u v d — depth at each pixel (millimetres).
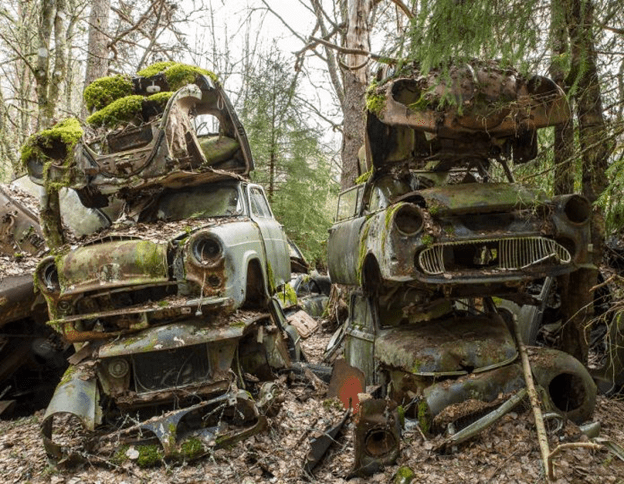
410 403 4434
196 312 4555
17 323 6277
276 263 6688
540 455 3703
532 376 4203
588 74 4344
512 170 5527
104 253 4691
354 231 5914
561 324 5156
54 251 5027
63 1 9227
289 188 13312
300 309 9484
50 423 4477
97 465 4352
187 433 4492
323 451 4125
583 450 3768
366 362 5449
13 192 6887
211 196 6238
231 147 6914
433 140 5117
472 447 3955
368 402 3928
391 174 5805
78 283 4684
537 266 4332
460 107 4418
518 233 4324
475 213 4402
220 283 4766
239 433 4324
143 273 4660
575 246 4426
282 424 4738
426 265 4312
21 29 14836
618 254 5551
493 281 4262
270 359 5762
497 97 4469
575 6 3727
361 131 10680
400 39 3783
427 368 4348
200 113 6785
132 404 4641
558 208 4422
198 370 4777
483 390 4156
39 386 6609
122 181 5516
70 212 6785
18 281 5871
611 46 3799
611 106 4059
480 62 4402
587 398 4301
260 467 4148
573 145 4656
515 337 4652
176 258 4777
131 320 4590
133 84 6895
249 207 6234
